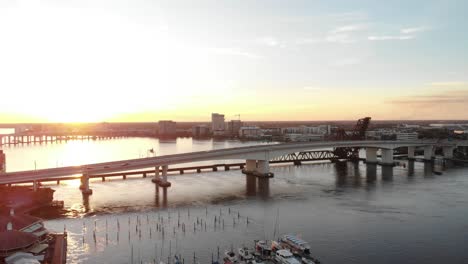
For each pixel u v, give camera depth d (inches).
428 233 5068.9
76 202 6830.7
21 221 4611.2
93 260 4124.0
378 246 4591.5
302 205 6638.8
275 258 4160.9
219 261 4121.6
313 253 4362.7
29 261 3590.1
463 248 4530.0
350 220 5679.1
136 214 5979.3
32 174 7140.8
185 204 6702.8
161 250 4429.1
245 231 5137.8
